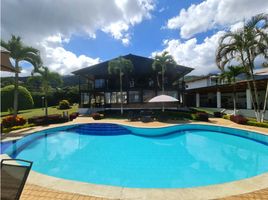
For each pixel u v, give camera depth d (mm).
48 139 13930
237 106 29297
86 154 10156
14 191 2877
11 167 3047
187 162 8688
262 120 16094
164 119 20766
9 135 12008
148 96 31734
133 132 15781
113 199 3871
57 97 47906
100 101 35750
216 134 14883
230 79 20953
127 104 30734
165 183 6574
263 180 4781
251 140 12789
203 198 3896
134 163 8633
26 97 37500
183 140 13281
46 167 8211
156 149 11039
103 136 14844
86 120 21062
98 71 32562
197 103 33781
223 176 7129
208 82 41062
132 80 33156
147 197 3938
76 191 4199
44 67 23453
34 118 17328
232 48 16297
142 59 33156
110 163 8680
